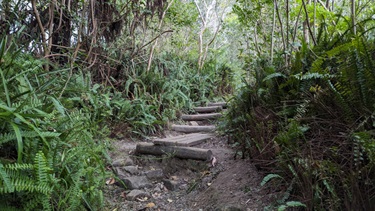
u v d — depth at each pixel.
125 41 5.21
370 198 1.86
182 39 7.76
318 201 2.01
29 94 2.22
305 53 2.96
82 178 2.51
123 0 5.15
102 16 5.00
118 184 3.13
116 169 3.27
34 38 4.07
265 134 2.71
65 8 4.07
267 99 3.02
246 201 2.46
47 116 2.09
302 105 2.44
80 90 3.73
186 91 6.10
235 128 3.63
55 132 2.17
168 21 6.62
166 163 3.52
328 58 2.60
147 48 6.00
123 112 4.39
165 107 5.32
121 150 3.82
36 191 1.95
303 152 2.24
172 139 3.86
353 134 1.99
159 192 3.10
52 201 2.08
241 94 3.56
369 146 1.85
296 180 2.17
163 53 6.62
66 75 3.86
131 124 4.41
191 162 3.38
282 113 2.70
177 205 2.84
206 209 2.63
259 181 2.63
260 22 4.85
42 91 2.63
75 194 2.07
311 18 3.62
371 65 2.16
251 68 4.17
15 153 2.17
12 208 1.88
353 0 3.04
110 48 4.96
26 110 2.11
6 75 2.32
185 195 2.99
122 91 5.01
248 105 3.41
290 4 4.31
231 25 8.33
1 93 2.21
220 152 3.52
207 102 6.43
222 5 9.11
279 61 3.40
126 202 2.88
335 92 2.21
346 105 2.20
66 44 4.62
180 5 7.03
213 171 3.17
